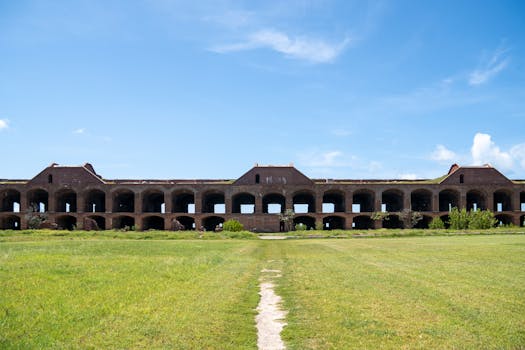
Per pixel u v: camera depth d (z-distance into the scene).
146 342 8.44
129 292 12.38
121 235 46.94
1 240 38.19
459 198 65.44
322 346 8.53
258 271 18.89
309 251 28.67
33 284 12.44
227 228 54.78
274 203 74.50
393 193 69.00
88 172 65.12
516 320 9.77
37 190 66.31
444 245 30.48
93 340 8.38
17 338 8.23
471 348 8.12
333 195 73.00
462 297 11.95
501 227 57.88
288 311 11.39
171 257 21.84
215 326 9.71
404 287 13.59
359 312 10.73
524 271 16.55
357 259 22.36
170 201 64.38
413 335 8.90
